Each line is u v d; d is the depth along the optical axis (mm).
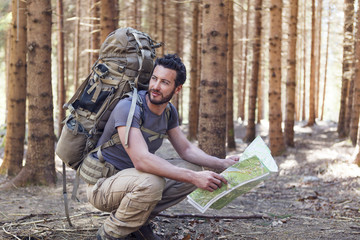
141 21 17750
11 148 6688
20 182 5418
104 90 2465
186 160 2750
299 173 7617
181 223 3498
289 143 12547
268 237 3217
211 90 4836
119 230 2449
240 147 13047
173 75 2355
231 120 12625
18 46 6633
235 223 3637
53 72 26656
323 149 11141
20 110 6730
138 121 2379
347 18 13688
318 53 26375
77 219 3455
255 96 14102
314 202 4891
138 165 2322
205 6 4855
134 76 2514
